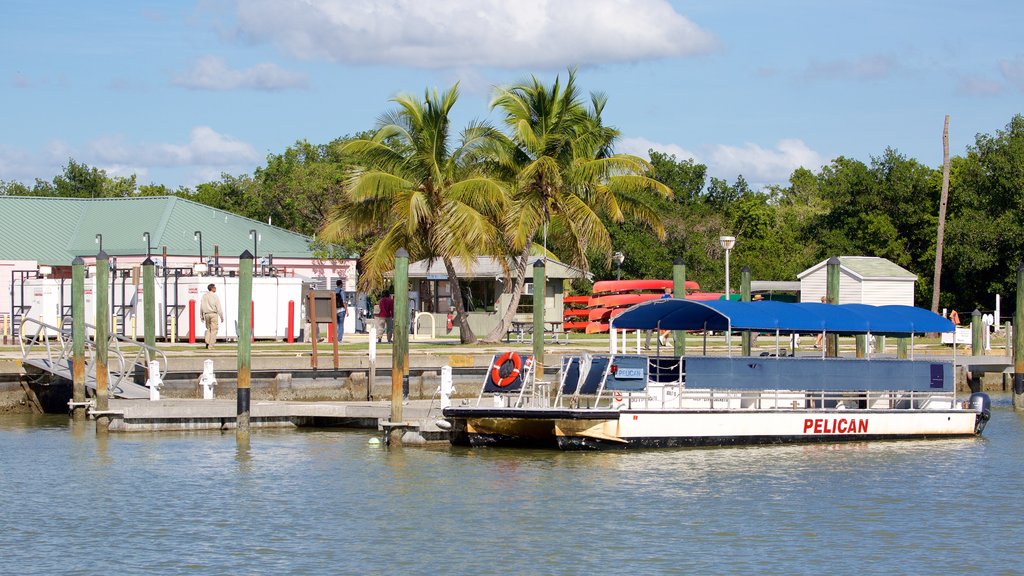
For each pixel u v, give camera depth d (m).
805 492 34.31
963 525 30.56
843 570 26.44
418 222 61.06
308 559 26.95
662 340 65.50
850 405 45.50
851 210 112.94
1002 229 97.12
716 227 107.81
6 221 95.00
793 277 106.50
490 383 41.84
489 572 26.03
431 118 62.38
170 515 31.00
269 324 65.44
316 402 50.62
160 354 51.06
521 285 64.62
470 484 34.72
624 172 63.25
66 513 31.22
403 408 43.09
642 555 27.41
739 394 41.28
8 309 76.00
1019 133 102.19
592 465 37.59
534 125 63.44
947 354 68.94
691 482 35.31
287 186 111.19
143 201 98.00
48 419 49.00
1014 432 47.16
